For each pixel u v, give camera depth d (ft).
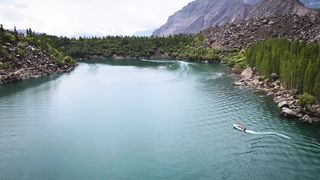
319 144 315.99
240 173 260.42
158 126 377.50
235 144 318.86
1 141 329.11
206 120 395.96
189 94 543.80
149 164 278.46
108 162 282.56
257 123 379.14
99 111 443.32
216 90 570.87
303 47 582.76
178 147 314.14
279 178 252.21
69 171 266.98
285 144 316.81
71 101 498.69
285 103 431.84
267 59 603.67
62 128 371.15
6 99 501.56
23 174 261.24
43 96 527.81
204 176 256.11
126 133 355.15
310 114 390.21
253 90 561.43
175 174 260.01
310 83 430.20
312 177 253.85
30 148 312.09
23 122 390.42
